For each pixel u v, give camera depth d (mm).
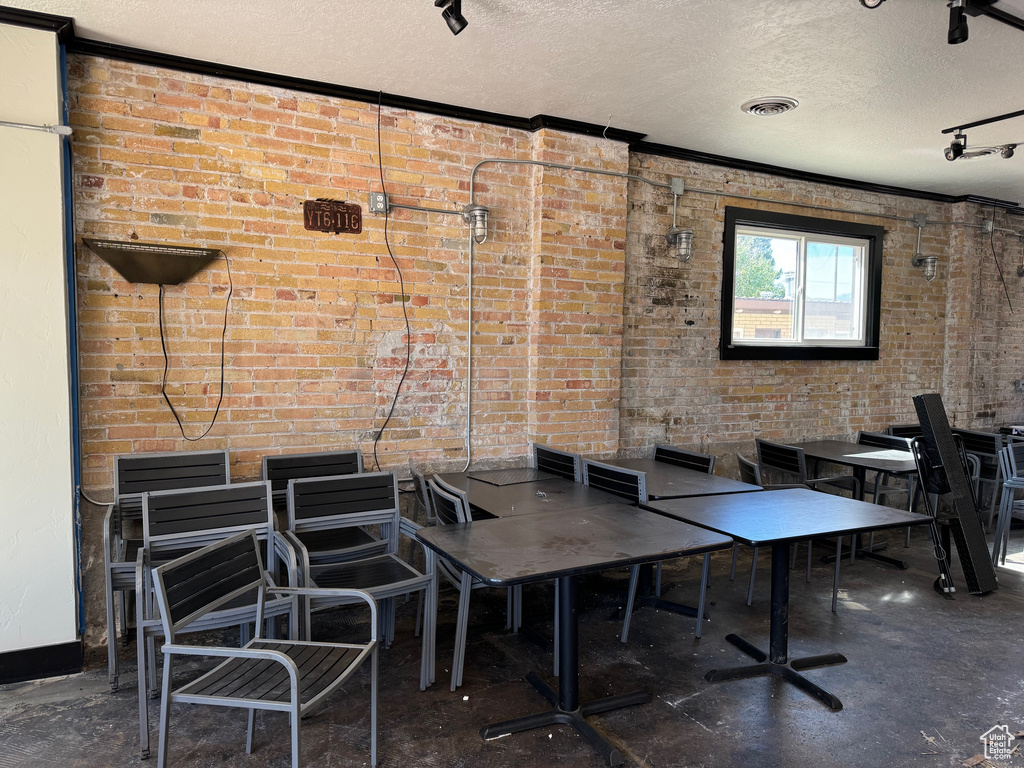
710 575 4254
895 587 4102
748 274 5195
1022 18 2709
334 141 3605
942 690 2818
